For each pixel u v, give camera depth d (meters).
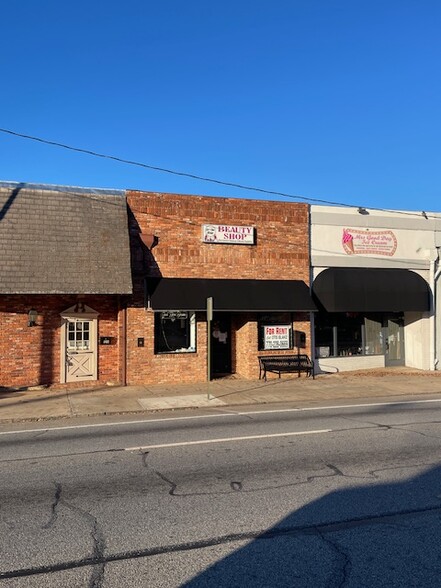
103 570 4.01
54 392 14.53
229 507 5.37
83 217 15.56
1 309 15.12
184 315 16.98
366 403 12.90
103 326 16.28
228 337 18.56
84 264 14.97
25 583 3.81
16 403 12.84
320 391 14.90
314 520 4.98
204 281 16.78
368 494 5.71
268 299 16.95
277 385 16.02
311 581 3.81
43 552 4.34
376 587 3.73
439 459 7.16
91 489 6.04
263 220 17.72
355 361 19.64
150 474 6.62
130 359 15.97
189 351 16.75
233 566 4.05
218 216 17.16
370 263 19.11
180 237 16.72
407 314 20.83
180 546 4.44
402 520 4.96
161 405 12.62
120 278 15.20
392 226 19.56
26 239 14.73
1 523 5.00
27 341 15.40
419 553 4.25
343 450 7.72
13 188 15.29
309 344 18.14
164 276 16.48
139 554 4.29
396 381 16.92
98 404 12.73
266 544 4.46
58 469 6.92
